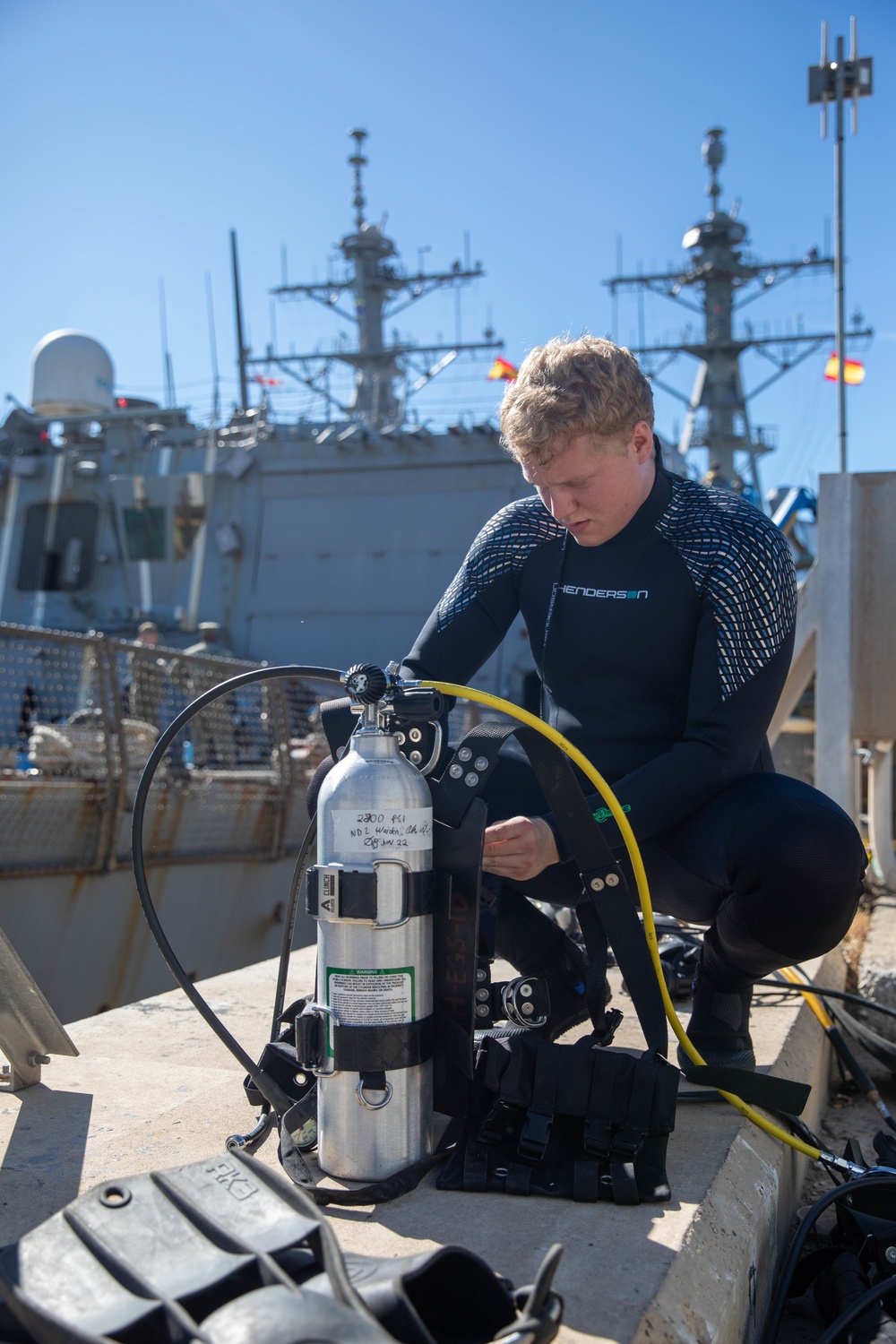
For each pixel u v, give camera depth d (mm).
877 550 3412
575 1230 1050
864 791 4637
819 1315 1282
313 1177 1163
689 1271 992
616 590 1541
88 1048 1737
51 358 14336
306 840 1430
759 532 1477
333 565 11672
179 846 5461
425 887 1133
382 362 20484
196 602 12047
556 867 1588
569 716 1612
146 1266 811
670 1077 1182
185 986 1311
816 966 2312
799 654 3564
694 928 2564
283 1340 701
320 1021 1128
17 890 4531
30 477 13125
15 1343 810
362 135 21328
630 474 1421
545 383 1368
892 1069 2059
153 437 13586
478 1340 845
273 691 6301
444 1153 1206
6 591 12875
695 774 1395
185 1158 1259
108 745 4941
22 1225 1084
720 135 23406
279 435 12469
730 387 23281
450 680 1684
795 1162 1516
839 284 8695
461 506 11539
